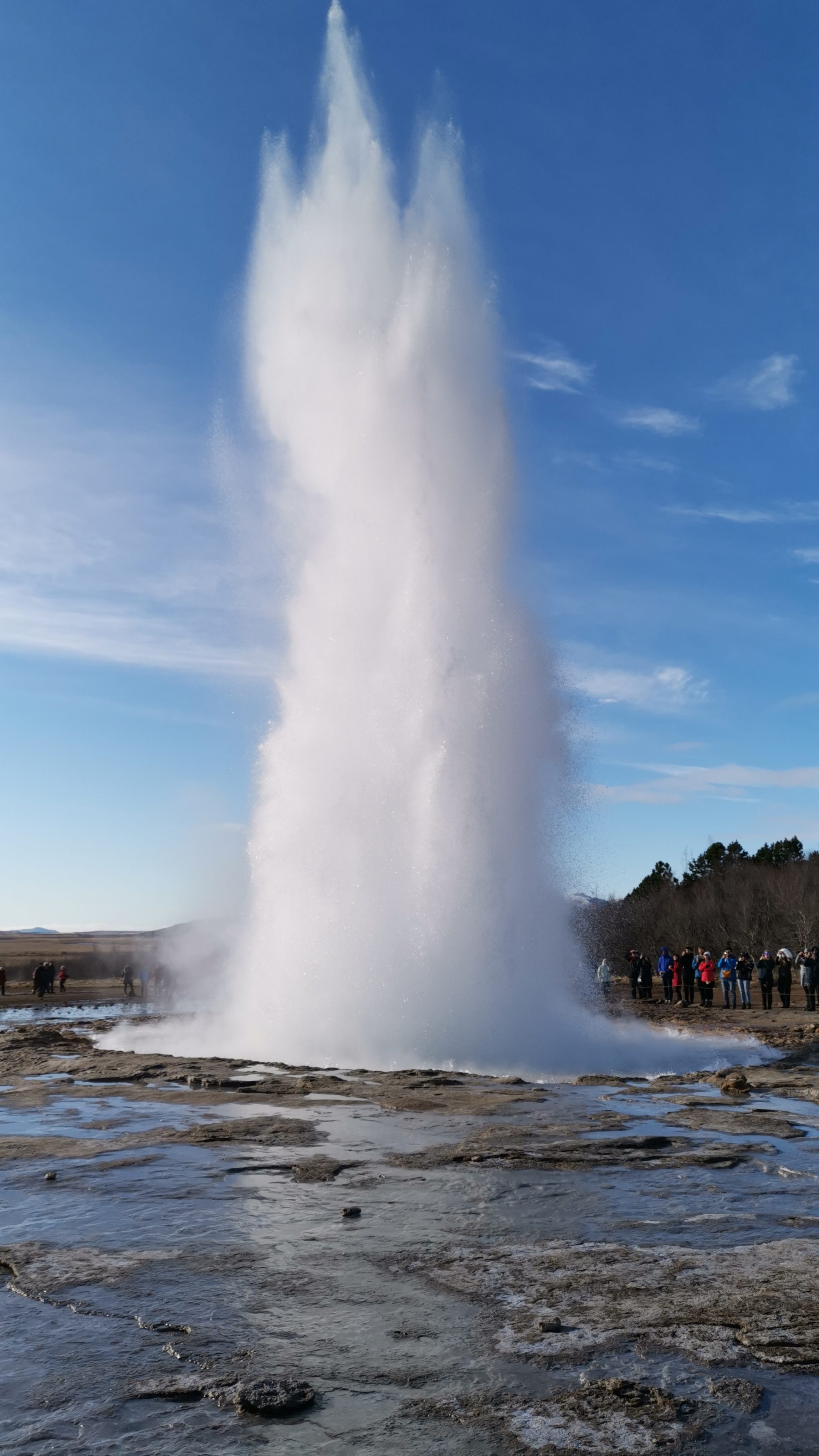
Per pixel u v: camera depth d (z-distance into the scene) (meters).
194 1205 8.52
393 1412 4.96
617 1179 9.45
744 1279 6.77
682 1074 17.45
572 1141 11.08
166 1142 11.00
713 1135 11.58
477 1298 6.41
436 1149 10.62
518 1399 5.09
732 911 78.81
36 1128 11.85
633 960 43.91
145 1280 6.72
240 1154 10.38
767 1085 15.85
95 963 85.38
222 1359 5.54
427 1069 17.28
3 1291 6.57
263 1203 8.56
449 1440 4.69
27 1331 5.93
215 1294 6.47
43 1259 7.12
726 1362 5.52
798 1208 8.49
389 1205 8.52
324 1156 10.25
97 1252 7.30
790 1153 10.64
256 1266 7.00
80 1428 4.80
